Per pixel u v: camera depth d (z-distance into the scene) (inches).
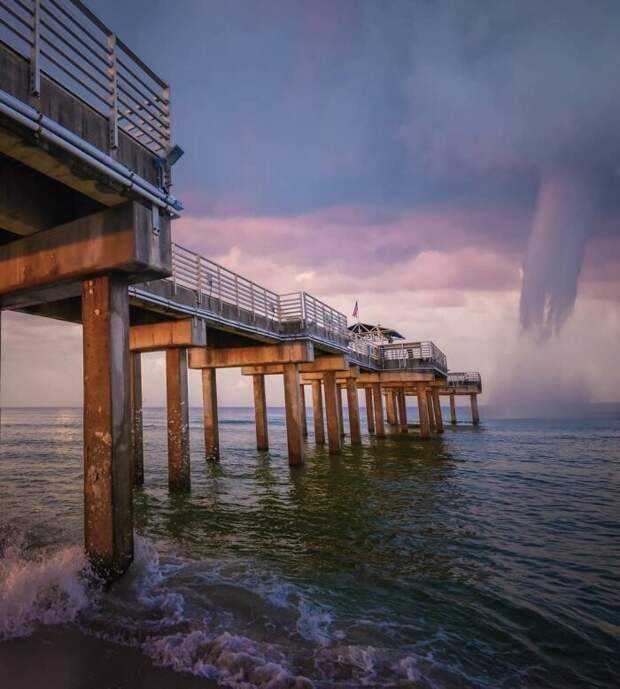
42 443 1382.9
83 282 237.1
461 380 2075.5
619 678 170.6
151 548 314.8
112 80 214.5
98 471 222.1
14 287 249.9
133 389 569.6
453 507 458.6
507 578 270.4
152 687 150.2
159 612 205.3
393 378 1251.2
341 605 227.8
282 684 152.9
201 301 515.2
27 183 231.1
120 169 204.2
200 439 1453.0
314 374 1210.0
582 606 232.4
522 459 850.8
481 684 163.2
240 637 185.2
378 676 163.2
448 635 199.6
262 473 683.4
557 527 384.8
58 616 196.1
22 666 161.2
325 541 342.3
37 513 445.1
